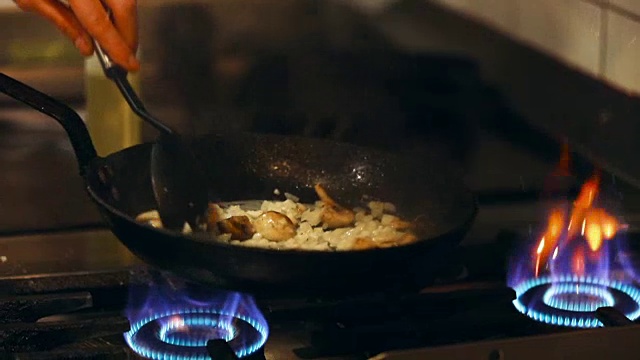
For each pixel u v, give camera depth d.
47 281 1.21
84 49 1.22
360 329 1.14
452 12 1.59
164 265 1.13
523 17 1.55
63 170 1.53
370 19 1.59
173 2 1.54
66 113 1.20
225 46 1.57
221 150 1.32
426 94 1.62
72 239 1.39
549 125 1.54
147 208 1.25
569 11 1.49
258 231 1.21
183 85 1.57
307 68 1.59
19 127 1.53
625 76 1.41
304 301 1.21
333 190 1.33
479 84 1.60
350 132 1.61
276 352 1.14
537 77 1.54
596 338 1.08
